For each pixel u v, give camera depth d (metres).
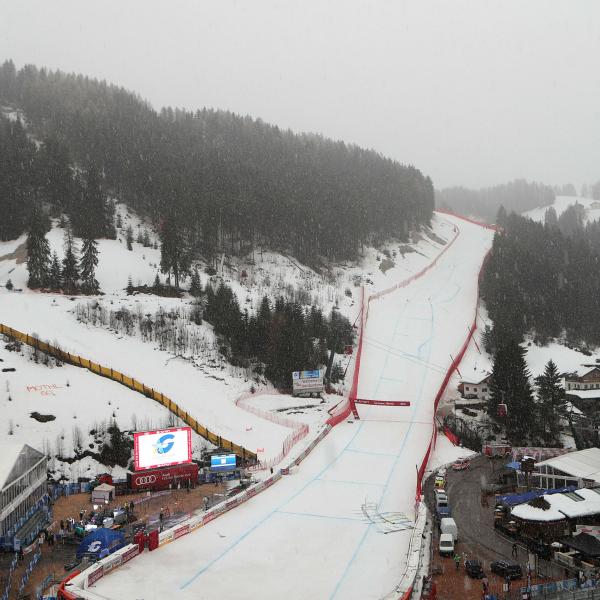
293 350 107.06
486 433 94.56
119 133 195.25
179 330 108.12
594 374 110.88
